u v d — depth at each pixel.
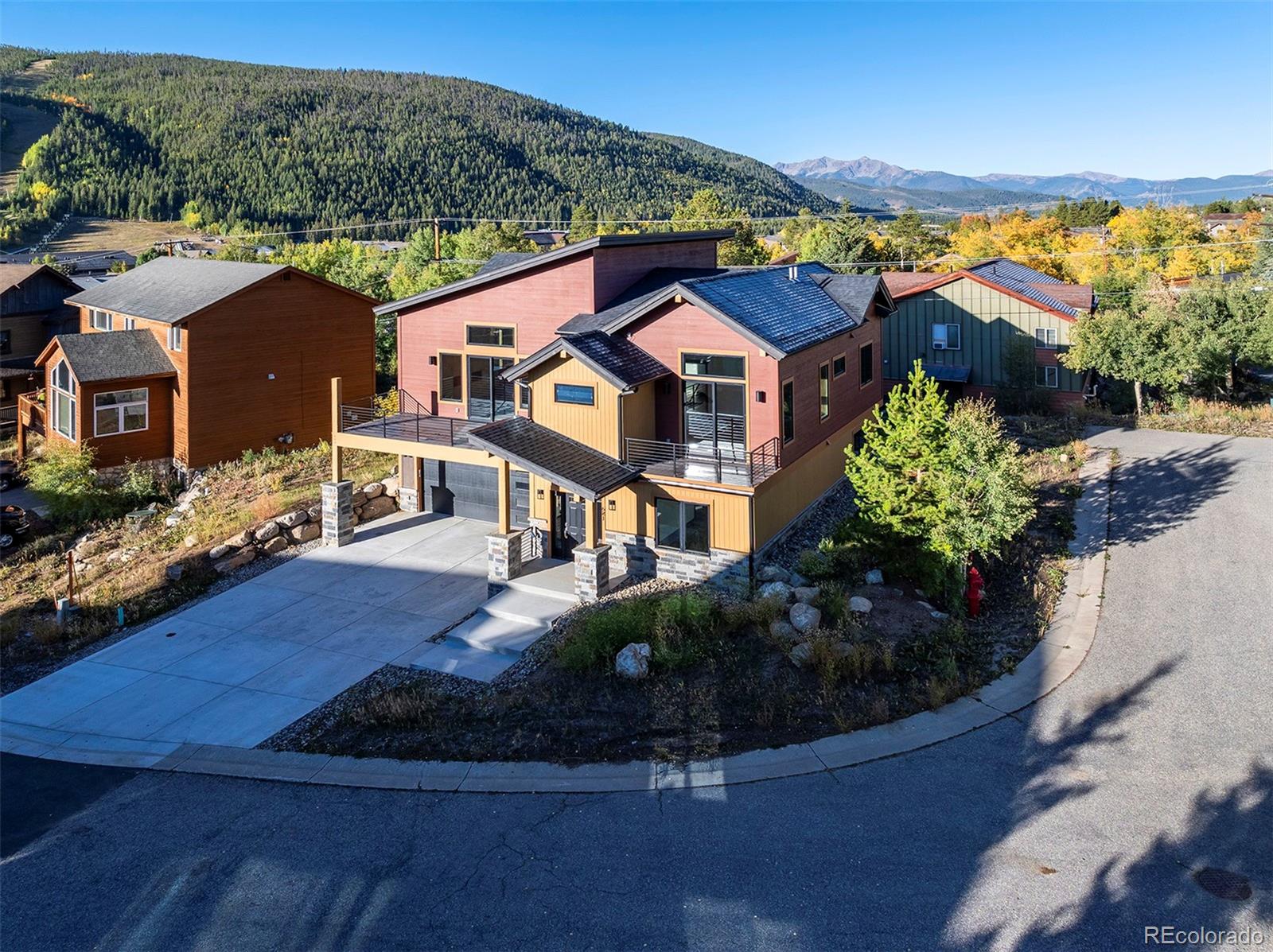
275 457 31.97
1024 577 18.92
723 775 12.66
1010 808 11.63
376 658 17.22
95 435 30.55
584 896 10.25
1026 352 36.12
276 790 12.86
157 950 9.63
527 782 12.75
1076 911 9.67
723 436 21.09
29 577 23.77
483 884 10.53
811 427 22.97
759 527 19.92
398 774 13.12
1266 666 14.91
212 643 18.09
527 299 23.70
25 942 9.81
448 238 64.62
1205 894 9.84
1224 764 12.34
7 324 43.59
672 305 21.22
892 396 18.83
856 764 12.83
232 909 10.27
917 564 17.89
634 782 12.62
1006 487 17.28
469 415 25.09
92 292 38.09
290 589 20.77
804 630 16.44
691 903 10.05
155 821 12.17
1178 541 20.48
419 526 24.69
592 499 18.84
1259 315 33.88
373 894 10.44
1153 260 80.00
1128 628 16.61
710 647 16.28
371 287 50.19
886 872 10.44
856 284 26.95
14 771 13.68
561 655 16.27
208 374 31.39
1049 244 88.12
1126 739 13.11
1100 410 35.19
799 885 10.28
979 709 14.17
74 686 16.50
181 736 14.57
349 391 36.06
